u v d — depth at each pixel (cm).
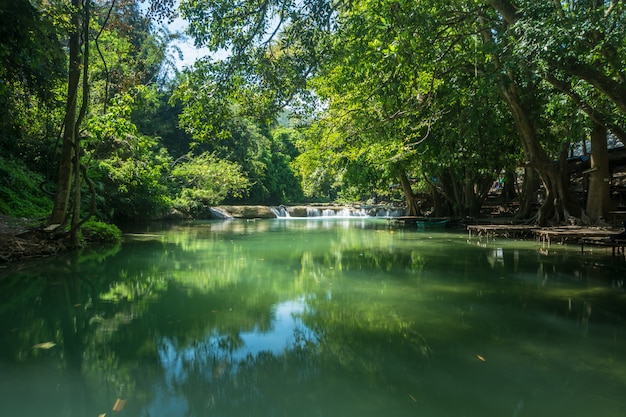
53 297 601
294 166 2844
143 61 1703
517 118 1495
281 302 580
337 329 459
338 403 296
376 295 620
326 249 1180
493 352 389
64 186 1055
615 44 777
